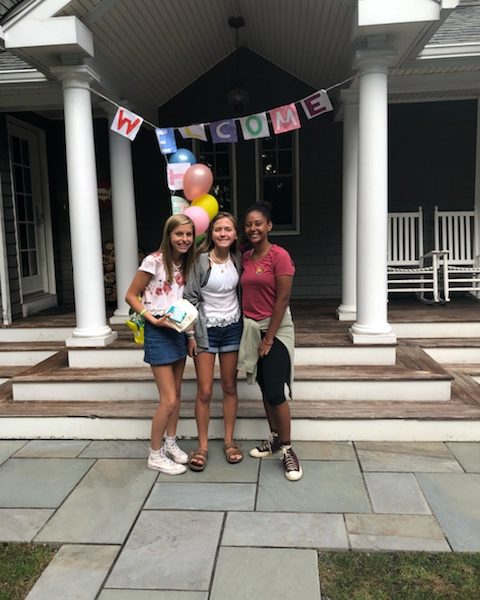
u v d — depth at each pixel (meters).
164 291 2.95
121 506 2.73
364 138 3.74
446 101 6.14
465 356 4.48
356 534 2.44
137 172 6.46
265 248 2.95
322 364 3.96
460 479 2.92
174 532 2.49
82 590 2.12
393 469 3.04
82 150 3.93
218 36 5.50
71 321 5.34
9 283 5.35
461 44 4.31
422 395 3.64
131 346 4.08
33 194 6.44
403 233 6.06
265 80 6.16
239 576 2.17
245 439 3.49
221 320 3.04
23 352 4.79
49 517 2.64
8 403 3.82
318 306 5.87
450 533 2.43
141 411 3.60
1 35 3.53
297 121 3.81
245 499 2.77
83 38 3.61
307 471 3.04
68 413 3.59
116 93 4.60
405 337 4.77
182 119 6.27
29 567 2.26
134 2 3.79
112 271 6.44
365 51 3.62
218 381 3.73
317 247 6.48
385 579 2.14
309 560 2.27
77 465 3.20
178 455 3.19
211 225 3.00
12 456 3.35
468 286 6.40
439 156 6.22
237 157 6.44
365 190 3.78
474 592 2.06
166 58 5.12
